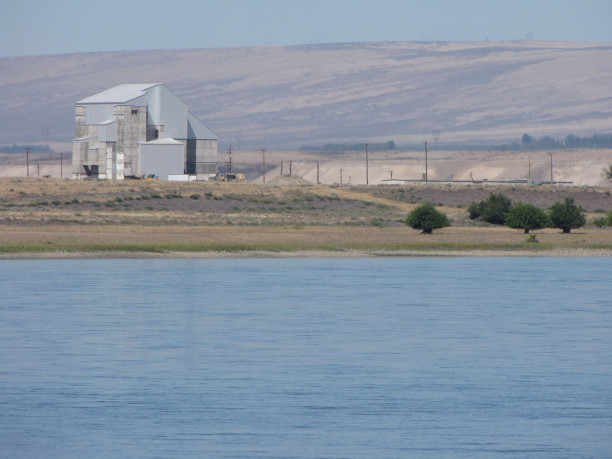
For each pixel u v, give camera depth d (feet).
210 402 406.62
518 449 342.03
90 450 339.36
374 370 472.03
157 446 344.28
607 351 522.47
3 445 344.69
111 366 479.00
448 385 439.22
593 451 339.98
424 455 335.06
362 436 357.41
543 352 519.60
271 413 390.21
